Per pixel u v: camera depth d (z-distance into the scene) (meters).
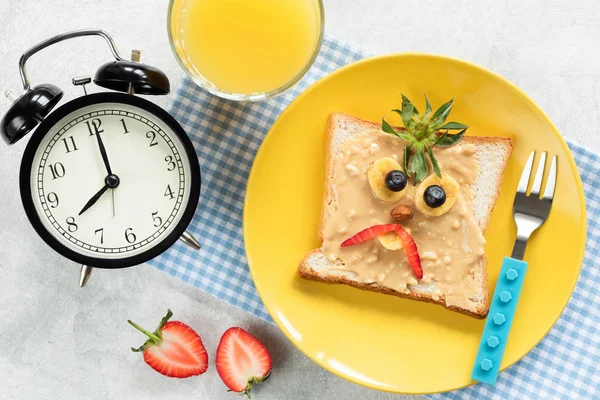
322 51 0.57
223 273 0.58
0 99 0.59
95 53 0.59
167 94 0.55
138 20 0.59
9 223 0.60
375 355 0.56
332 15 0.59
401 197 0.54
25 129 0.50
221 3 0.52
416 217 0.55
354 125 0.55
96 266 0.51
